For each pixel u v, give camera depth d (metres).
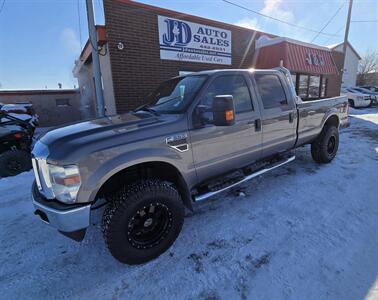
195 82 2.94
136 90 7.11
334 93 15.01
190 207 2.76
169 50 7.59
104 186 2.36
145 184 2.29
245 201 3.50
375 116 12.73
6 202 3.80
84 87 14.36
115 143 2.14
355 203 3.30
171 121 2.50
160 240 2.41
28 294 2.06
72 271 2.31
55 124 17.88
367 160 5.15
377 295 1.86
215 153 2.85
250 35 10.02
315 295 1.89
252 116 3.23
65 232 2.06
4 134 5.18
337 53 15.38
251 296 1.92
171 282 2.11
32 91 17.16
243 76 3.23
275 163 3.82
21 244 2.75
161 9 7.22
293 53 10.11
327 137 4.70
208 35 8.49
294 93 4.05
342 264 2.20
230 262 2.31
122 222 2.15
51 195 2.12
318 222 2.88
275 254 2.38
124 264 2.37
